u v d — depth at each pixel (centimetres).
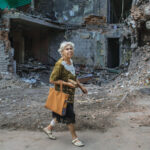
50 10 1864
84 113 484
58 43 1825
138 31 937
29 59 1781
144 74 831
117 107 536
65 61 304
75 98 679
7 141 335
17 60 1625
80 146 309
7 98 703
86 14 1752
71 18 1800
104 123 412
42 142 327
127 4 1908
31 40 1866
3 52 1106
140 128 386
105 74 1514
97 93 764
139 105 550
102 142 326
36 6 1867
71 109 302
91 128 388
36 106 577
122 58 1588
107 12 1702
